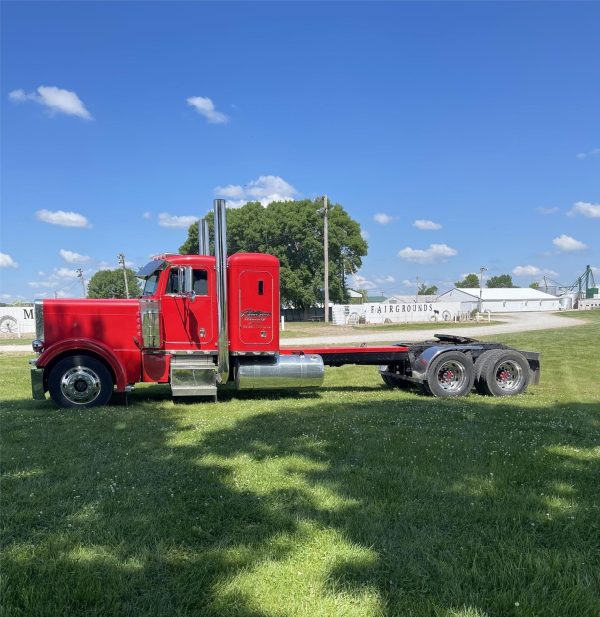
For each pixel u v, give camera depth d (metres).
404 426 6.97
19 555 3.39
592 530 3.84
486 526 3.90
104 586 3.05
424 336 30.92
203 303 8.99
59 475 4.95
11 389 10.89
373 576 3.20
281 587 3.07
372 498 4.40
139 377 8.84
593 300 101.88
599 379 13.04
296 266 65.44
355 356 10.49
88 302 8.67
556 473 5.04
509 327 39.88
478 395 10.38
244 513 4.07
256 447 5.95
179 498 4.36
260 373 9.30
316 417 7.67
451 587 3.07
